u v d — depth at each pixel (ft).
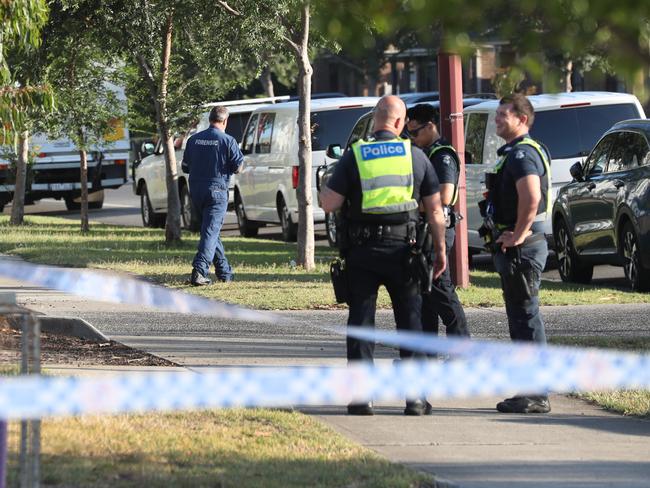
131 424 80.59
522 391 92.27
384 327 132.05
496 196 93.15
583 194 174.40
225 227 311.68
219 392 48.44
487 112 191.52
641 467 75.41
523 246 92.32
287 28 189.26
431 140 102.89
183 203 287.07
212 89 233.55
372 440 82.43
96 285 60.18
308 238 189.88
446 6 49.47
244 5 188.44
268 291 159.63
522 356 62.39
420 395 90.53
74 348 115.55
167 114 231.71
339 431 84.99
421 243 87.81
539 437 83.97
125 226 307.78
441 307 101.04
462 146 159.33
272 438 78.74
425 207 89.40
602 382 49.90
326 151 233.14
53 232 275.18
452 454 78.59
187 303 60.23
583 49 49.62
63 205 420.77
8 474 65.72
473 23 50.24
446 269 101.04
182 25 209.05
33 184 356.79
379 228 87.56
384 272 88.12
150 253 217.15
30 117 244.22
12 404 46.16
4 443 59.21
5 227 291.79
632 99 191.01
